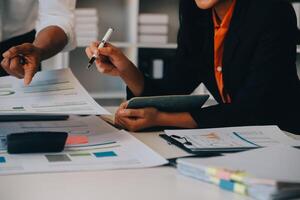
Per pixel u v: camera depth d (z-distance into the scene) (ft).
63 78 4.02
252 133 3.67
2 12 5.41
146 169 2.78
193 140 3.42
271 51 4.49
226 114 4.18
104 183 2.50
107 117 4.36
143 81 4.91
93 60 4.51
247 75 4.71
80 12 10.94
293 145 3.38
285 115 4.70
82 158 2.94
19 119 4.07
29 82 3.69
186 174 2.65
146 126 3.96
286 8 4.71
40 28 4.86
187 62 5.30
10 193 2.31
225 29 4.86
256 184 2.25
